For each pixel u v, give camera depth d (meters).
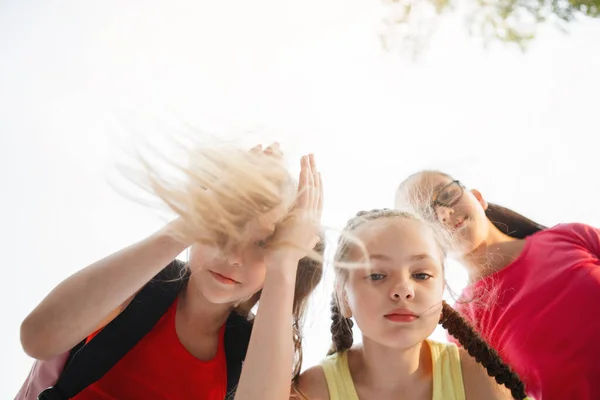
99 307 1.11
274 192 1.09
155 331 1.26
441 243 1.29
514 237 1.84
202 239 1.05
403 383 1.18
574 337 1.47
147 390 1.23
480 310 1.64
